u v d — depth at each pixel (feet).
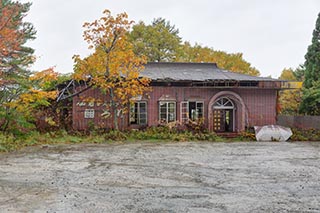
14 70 51.34
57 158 40.63
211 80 70.90
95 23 65.77
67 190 24.91
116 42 66.23
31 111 62.59
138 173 31.50
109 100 70.23
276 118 75.82
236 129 74.08
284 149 51.21
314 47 90.48
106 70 65.21
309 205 21.26
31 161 38.22
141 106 71.15
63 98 67.26
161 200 22.24
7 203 21.57
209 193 24.12
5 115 54.75
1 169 33.17
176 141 62.13
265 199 22.57
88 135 64.13
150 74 74.18
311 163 37.78
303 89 85.51
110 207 20.67
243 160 39.81
